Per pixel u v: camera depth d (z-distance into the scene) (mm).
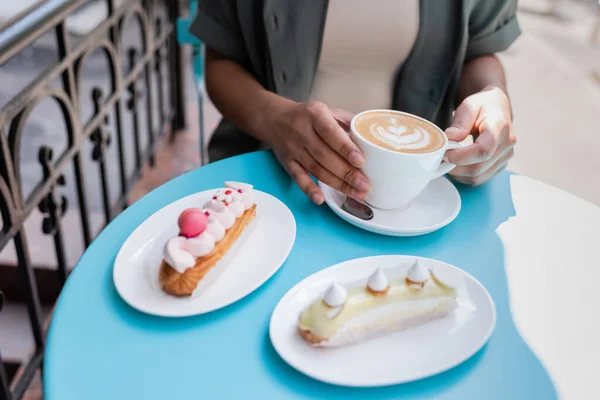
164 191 833
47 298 1850
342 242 763
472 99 947
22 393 1244
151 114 2221
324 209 829
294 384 556
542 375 582
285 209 791
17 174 1135
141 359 569
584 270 738
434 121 1256
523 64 3750
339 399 542
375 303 604
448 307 628
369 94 1220
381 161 747
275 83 1165
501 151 868
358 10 1109
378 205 825
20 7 3582
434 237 784
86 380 542
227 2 1138
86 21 3422
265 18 1078
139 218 771
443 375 575
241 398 538
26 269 1228
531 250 769
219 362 573
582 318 661
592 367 597
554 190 910
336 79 1219
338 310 586
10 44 983
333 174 806
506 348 612
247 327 617
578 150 2814
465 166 847
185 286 624
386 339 606
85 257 693
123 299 627
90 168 2463
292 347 584
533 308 670
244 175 887
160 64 2283
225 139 1238
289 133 865
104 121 1688
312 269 710
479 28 1181
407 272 639
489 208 854
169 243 636
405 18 1120
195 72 1840
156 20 2246
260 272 682
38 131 2832
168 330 605
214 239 670
